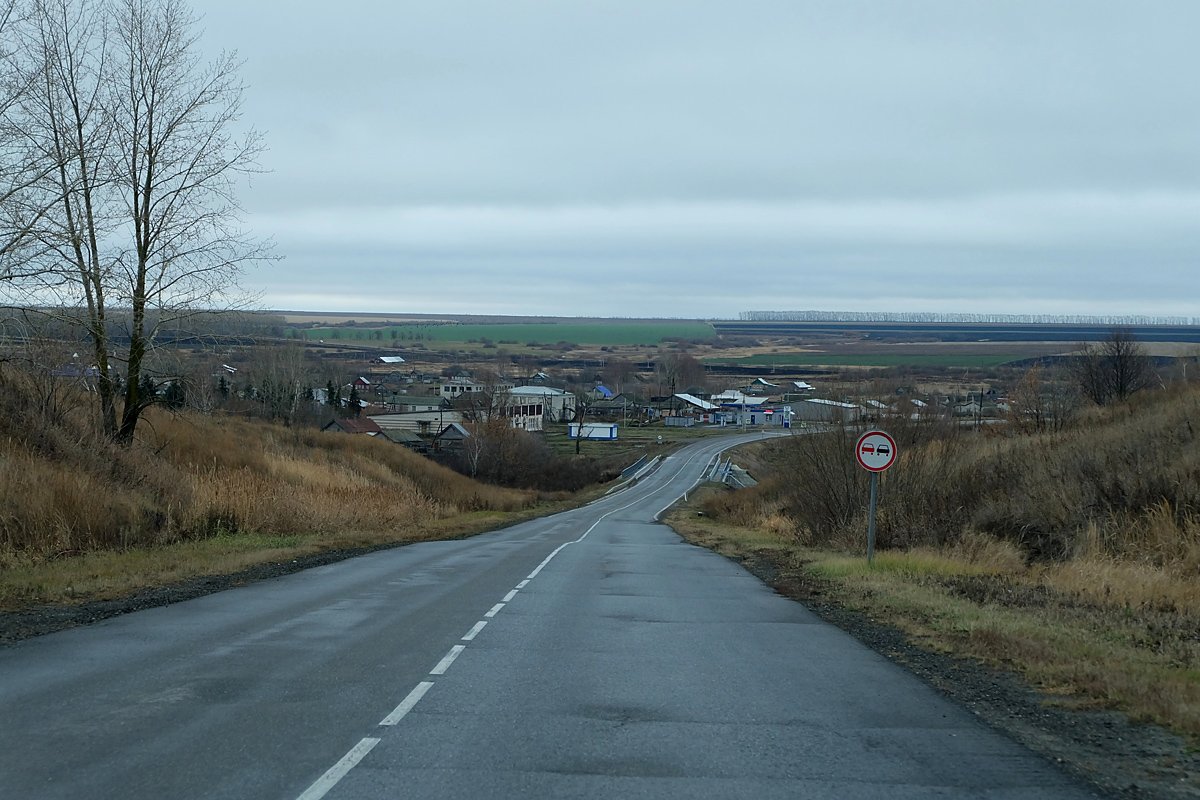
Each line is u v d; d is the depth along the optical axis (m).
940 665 9.73
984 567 17.56
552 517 52.12
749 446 106.50
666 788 5.76
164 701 7.68
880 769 6.21
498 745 6.62
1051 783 5.97
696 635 11.55
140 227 24.78
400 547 26.08
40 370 24.17
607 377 165.62
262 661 9.38
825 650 10.57
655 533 37.09
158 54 24.44
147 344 25.33
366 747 6.49
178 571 16.66
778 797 5.63
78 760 6.09
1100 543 17.66
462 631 11.48
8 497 17.66
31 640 10.37
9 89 18.28
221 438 36.75
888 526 23.08
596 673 9.16
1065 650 9.89
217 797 5.44
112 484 22.30
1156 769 6.27
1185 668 9.05
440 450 85.12
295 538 24.70
